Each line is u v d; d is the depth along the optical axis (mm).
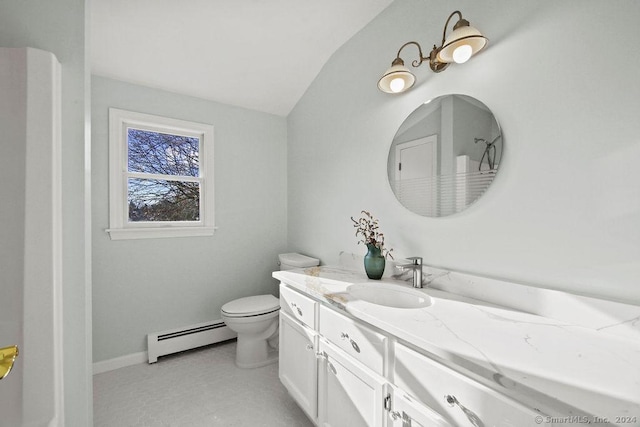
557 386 593
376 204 1729
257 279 2582
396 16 1581
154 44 1786
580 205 937
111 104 1960
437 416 793
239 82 2217
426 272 1401
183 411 1581
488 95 1176
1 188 774
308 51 2004
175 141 2270
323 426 1275
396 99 1586
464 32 1067
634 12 832
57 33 923
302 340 1447
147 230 2070
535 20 1034
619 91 857
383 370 968
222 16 1650
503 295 1107
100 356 1943
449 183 1318
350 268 1865
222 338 2344
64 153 935
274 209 2668
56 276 849
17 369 773
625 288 849
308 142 2373
